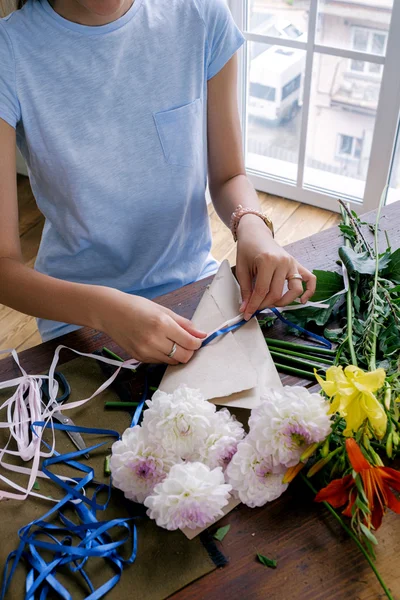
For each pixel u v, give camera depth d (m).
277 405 0.67
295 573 0.64
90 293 0.87
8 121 0.97
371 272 0.90
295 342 0.88
